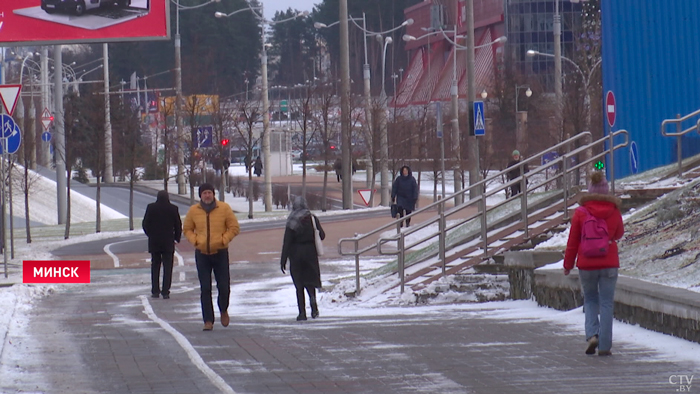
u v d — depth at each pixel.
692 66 66.31
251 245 100.31
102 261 89.94
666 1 67.12
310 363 34.72
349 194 157.12
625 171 68.25
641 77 67.75
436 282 57.19
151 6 103.88
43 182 178.25
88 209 167.25
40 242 114.69
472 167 97.25
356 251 58.75
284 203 179.38
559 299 47.41
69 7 103.75
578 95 142.25
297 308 56.72
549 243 56.00
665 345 35.06
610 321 33.94
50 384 31.55
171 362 35.62
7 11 103.44
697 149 66.25
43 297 64.38
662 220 50.66
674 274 41.38
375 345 38.56
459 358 34.66
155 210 62.62
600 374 30.77
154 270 63.16
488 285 56.91
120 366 34.94
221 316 46.44
